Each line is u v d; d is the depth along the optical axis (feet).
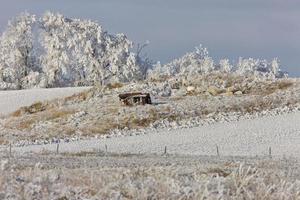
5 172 46.03
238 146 207.21
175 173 54.54
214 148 203.41
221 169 66.80
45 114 295.07
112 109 291.58
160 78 377.71
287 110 289.74
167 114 281.33
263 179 48.47
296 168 97.96
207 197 40.73
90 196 41.14
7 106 358.84
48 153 160.76
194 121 273.54
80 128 261.24
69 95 382.42
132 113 279.90
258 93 335.67
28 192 39.78
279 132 234.58
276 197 42.96
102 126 264.11
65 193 40.81
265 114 284.61
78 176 49.42
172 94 339.57
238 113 287.48
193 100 315.17
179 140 224.53
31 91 411.34
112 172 56.29
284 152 187.93
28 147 214.48
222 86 347.77
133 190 42.09
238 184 45.80
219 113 286.66
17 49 524.52
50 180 44.52
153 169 59.16
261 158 149.38
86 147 206.49
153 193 41.81
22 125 278.26
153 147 206.28
